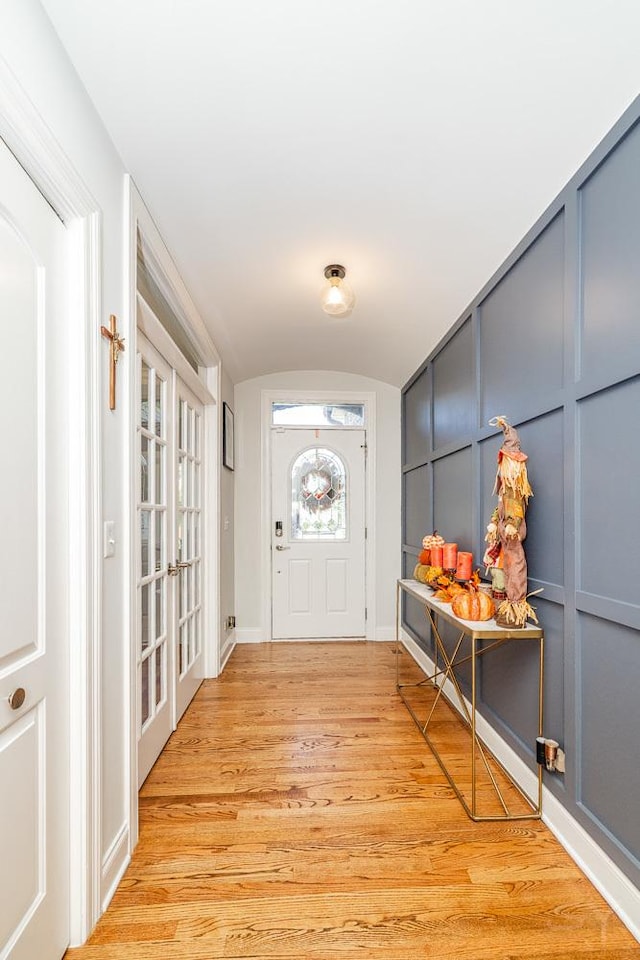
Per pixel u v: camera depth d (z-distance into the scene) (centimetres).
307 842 164
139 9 113
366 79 135
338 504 438
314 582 433
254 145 159
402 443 437
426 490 362
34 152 106
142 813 180
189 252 224
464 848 162
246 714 268
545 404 183
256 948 126
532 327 196
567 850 160
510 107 144
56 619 122
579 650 160
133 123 147
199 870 151
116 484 152
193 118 147
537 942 128
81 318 129
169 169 168
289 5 114
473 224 203
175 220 199
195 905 138
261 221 202
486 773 208
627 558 138
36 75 109
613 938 129
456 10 116
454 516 297
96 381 135
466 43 124
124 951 125
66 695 126
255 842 164
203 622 327
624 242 140
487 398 244
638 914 128
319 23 119
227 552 387
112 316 150
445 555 256
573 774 159
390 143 160
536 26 119
